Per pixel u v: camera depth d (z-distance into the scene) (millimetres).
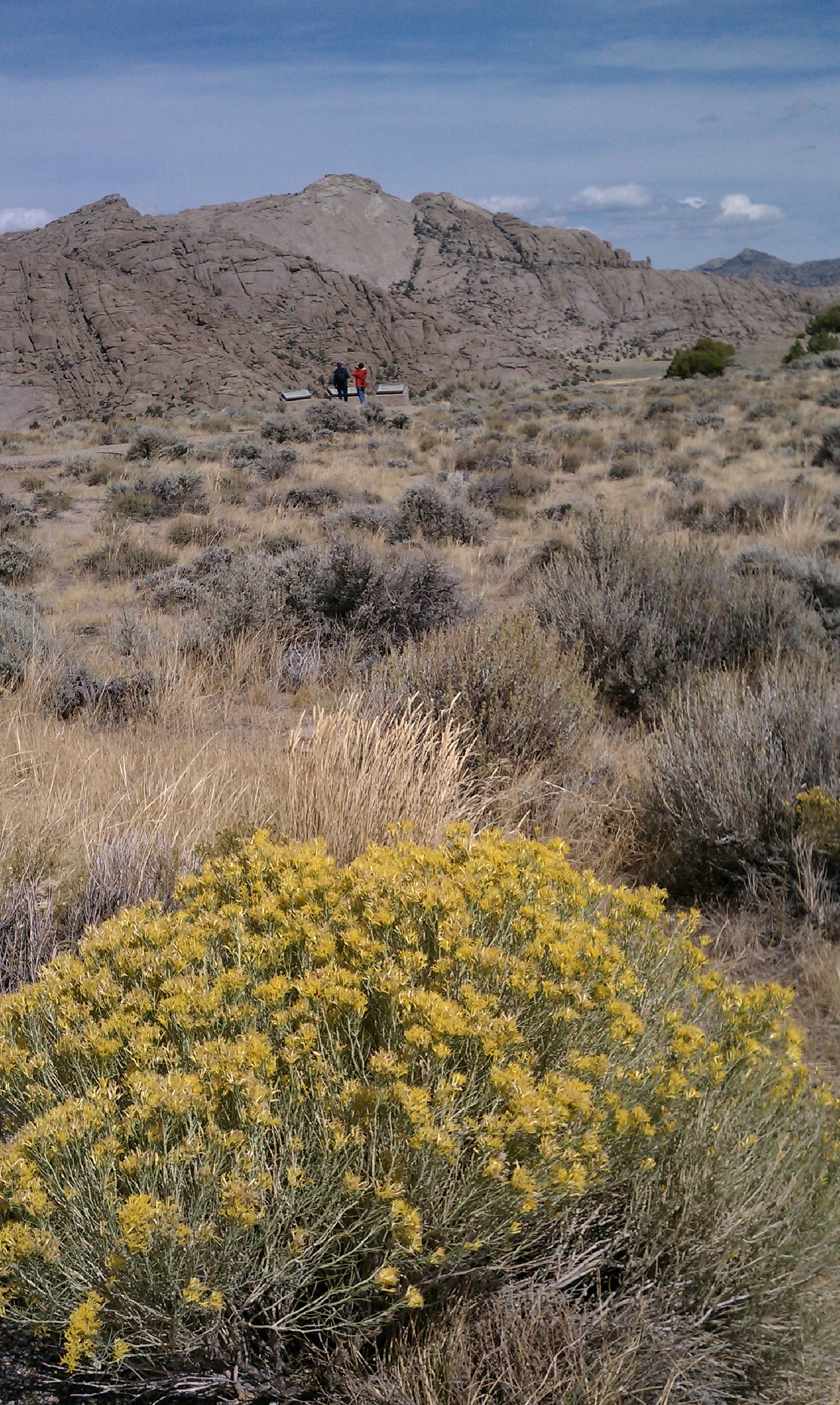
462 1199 1920
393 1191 1829
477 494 20891
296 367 166875
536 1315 2051
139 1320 1814
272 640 9672
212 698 8445
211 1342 1918
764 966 4242
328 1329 1940
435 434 32594
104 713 7957
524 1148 2000
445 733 5422
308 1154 1981
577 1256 2250
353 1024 2168
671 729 5738
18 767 5711
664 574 8773
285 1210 1901
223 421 39406
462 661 6383
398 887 2576
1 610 9516
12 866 4125
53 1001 2328
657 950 2855
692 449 27125
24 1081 2107
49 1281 1806
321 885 2654
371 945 2357
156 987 2385
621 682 7891
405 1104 1893
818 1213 2232
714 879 4957
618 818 5504
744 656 8008
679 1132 2342
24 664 8234
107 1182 1805
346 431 35156
